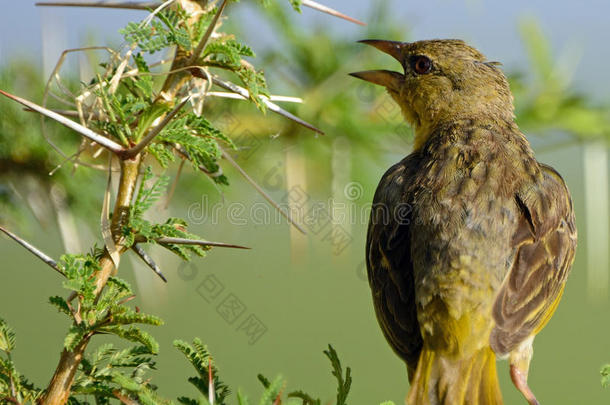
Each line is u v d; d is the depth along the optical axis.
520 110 7.42
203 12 5.03
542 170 7.82
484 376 6.61
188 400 4.25
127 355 4.63
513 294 6.89
